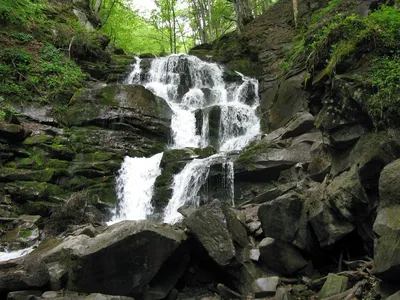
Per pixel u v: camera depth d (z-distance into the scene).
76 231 7.93
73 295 6.04
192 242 7.12
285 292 5.70
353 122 6.10
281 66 15.88
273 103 14.18
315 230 6.31
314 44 7.79
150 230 6.34
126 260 6.23
